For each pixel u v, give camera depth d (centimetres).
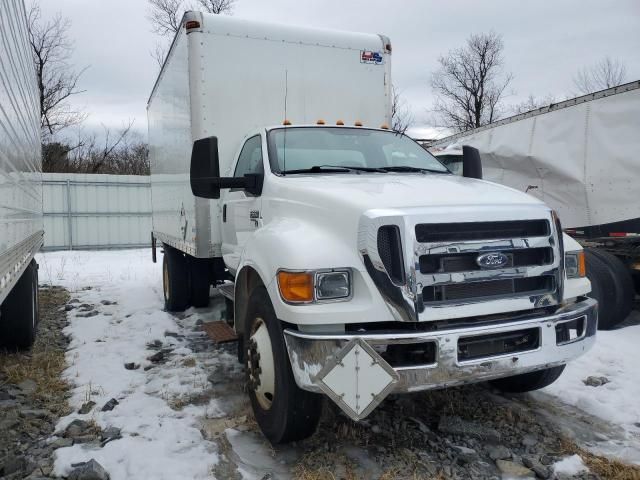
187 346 580
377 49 629
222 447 347
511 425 379
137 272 1255
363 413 287
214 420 389
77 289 979
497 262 314
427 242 301
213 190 420
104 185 1822
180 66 605
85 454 332
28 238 525
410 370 294
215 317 696
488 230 319
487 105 3192
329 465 324
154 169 884
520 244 321
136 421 383
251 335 370
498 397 430
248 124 569
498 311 314
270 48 577
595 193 696
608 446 350
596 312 357
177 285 712
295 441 345
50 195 1755
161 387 454
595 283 634
